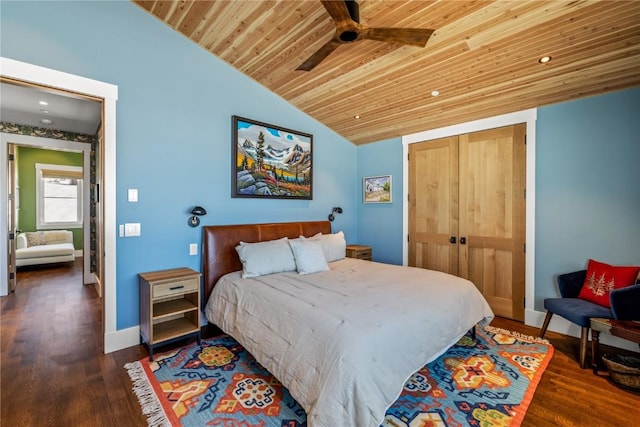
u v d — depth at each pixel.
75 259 7.02
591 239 2.79
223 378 2.12
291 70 3.19
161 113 2.79
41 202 6.89
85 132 4.97
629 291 2.19
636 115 2.56
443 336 2.03
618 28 2.00
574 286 2.74
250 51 2.99
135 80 2.63
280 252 3.05
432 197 3.96
